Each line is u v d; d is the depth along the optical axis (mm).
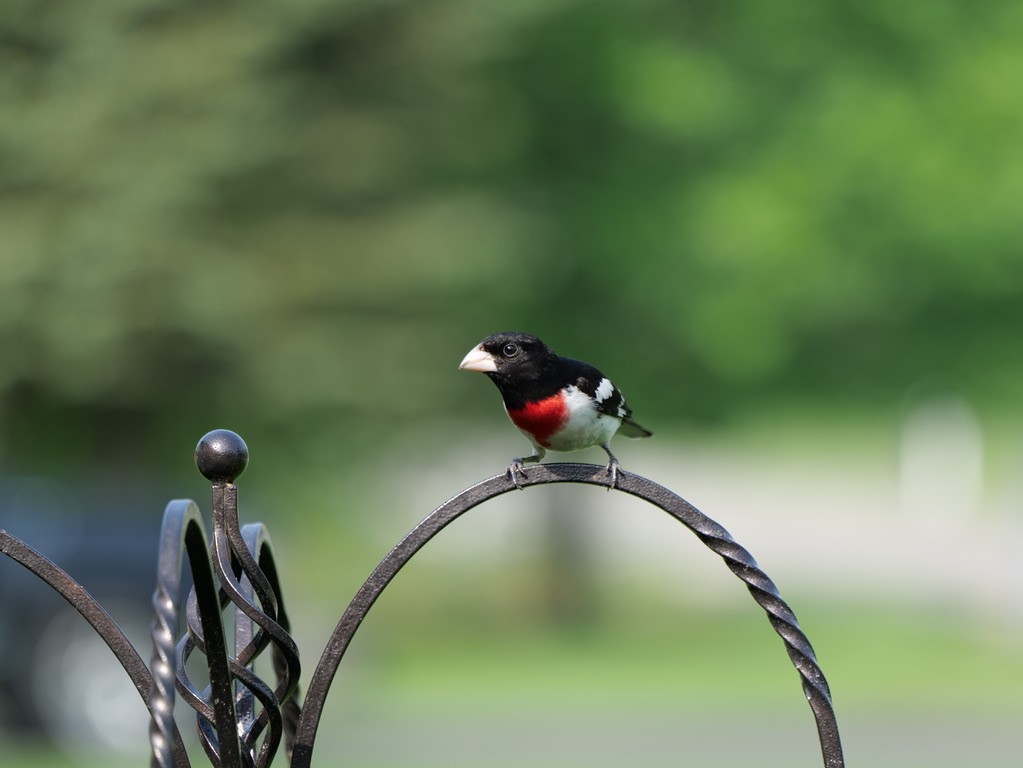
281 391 17750
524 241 18906
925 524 28094
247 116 16781
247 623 3270
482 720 12312
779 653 17203
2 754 10234
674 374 21250
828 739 3008
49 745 10242
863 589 21234
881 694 14164
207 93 16594
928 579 22062
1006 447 32250
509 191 20125
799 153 21469
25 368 17062
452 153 18906
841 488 32156
